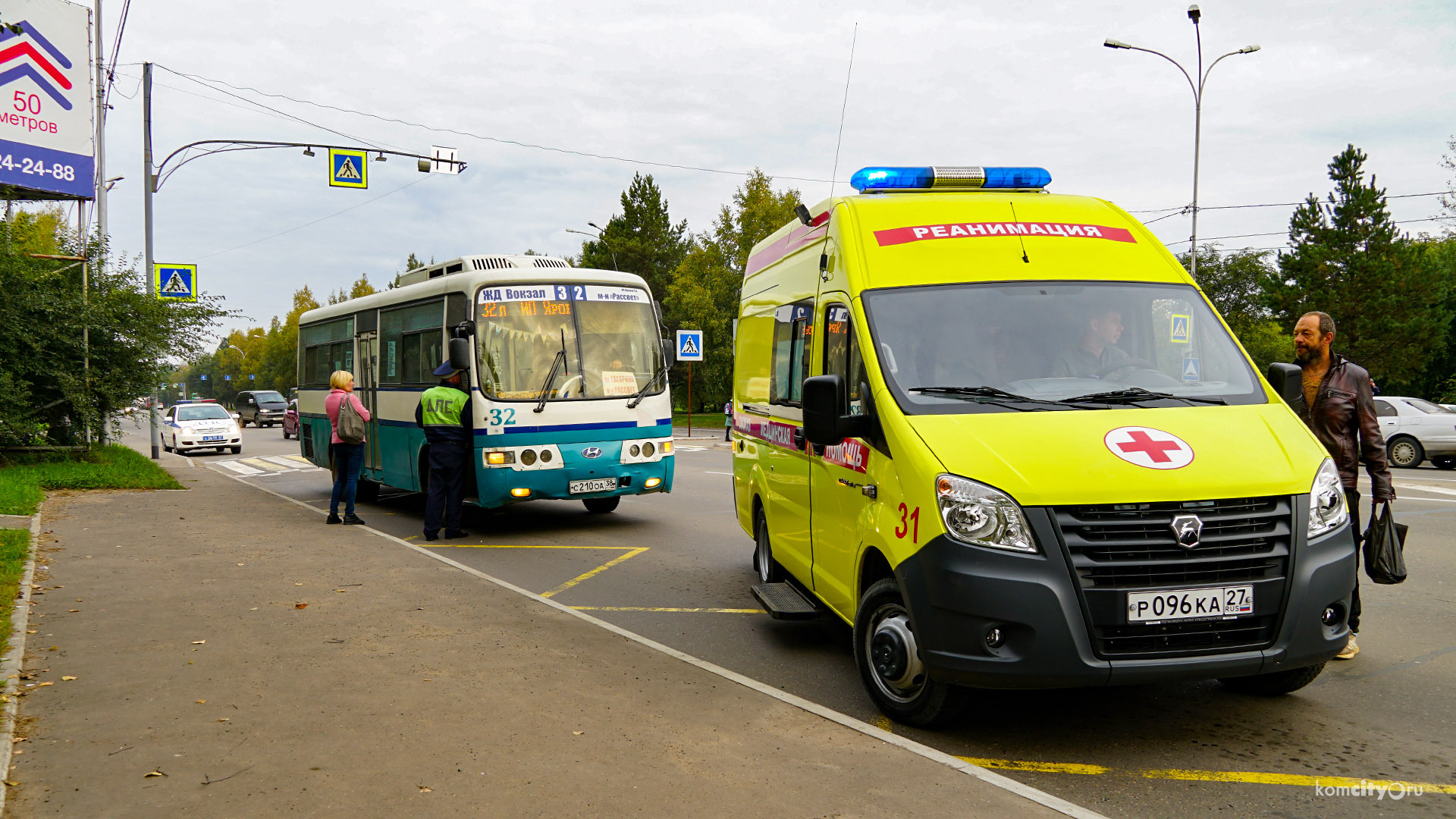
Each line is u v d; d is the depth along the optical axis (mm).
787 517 6809
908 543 4379
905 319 5148
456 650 6059
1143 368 5059
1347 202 48969
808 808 3725
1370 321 46875
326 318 16703
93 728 4602
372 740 4449
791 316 6805
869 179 6277
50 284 17734
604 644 6230
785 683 5535
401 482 13320
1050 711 4930
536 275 11625
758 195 49938
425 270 13266
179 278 23406
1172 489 4090
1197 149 27797
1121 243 5664
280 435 42750
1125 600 4012
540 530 11891
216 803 3768
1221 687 5258
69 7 18734
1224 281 67625
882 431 4762
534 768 4121
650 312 12203
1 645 5898
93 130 19156
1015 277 5375
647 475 11883
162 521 12164
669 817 3641
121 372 18453
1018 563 4043
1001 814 3660
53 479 15961
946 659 4191
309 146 21109
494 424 11055
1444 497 13992
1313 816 3668
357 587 8023
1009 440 4359
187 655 5887
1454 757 4246
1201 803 3799
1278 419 4645
